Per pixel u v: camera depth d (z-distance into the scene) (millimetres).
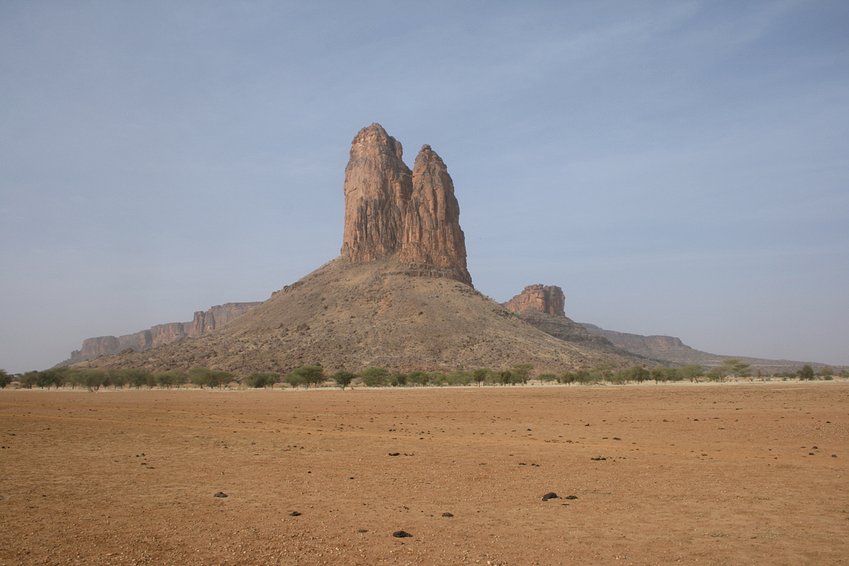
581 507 21297
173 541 17094
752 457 32781
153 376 184875
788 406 67938
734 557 15672
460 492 24078
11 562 15188
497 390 131500
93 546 16594
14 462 32219
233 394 129000
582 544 16797
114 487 25234
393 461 32438
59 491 24344
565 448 37531
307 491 24359
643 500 22359
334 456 34531
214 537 17500
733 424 50125
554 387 145625
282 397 112688
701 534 17781
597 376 181000
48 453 35875
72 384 181750
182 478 27391
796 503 21672
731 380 187625
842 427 45719
